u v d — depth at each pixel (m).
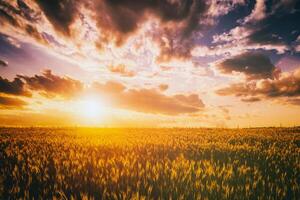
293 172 5.99
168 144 10.45
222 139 13.85
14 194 4.19
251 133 19.38
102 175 5.28
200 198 4.11
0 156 7.18
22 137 13.48
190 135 16.70
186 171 5.70
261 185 4.91
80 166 5.69
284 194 4.20
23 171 5.50
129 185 4.79
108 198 4.11
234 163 6.77
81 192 4.23
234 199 4.04
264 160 7.29
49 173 5.52
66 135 15.66
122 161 6.33
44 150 8.28
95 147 9.12
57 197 4.25
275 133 19.41
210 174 5.20
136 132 20.30
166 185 4.67
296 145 11.25
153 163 6.66
